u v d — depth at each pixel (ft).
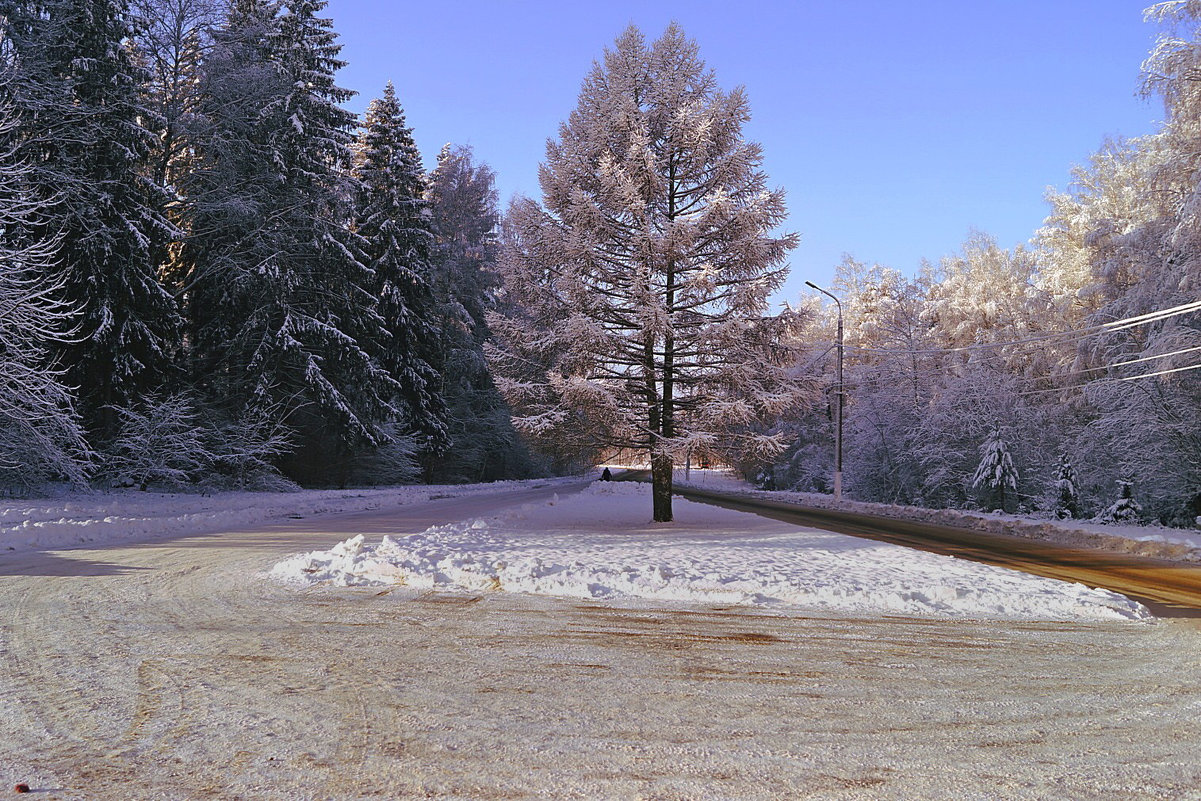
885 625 26.22
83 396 90.38
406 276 146.82
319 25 128.88
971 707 17.11
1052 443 113.50
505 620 26.04
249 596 29.81
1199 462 80.74
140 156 94.02
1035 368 131.44
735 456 66.69
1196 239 73.36
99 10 90.48
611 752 13.91
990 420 115.14
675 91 70.28
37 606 27.25
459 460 185.57
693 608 28.60
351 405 123.95
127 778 12.49
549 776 12.73
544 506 88.22
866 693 18.13
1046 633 25.54
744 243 64.28
